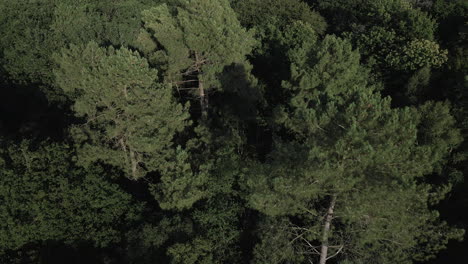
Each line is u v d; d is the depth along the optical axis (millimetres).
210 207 23875
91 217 23922
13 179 22375
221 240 22922
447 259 24812
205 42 27625
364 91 18047
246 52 30234
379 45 41062
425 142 27125
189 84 34406
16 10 43031
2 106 38156
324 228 18750
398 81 38000
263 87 36250
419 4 51781
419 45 37656
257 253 20688
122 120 25766
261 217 23094
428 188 17188
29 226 22094
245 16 51406
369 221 17000
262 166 18391
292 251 20000
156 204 27250
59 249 23828
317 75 28188
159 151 26469
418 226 17703
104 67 23938
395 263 18172
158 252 22641
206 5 27844
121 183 28172
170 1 48875
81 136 26031
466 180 27891
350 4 53938
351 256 19469
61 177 23656
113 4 45656
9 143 25422
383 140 15922
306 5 51500
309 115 16844
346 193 16703
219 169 25406
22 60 37125
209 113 33344
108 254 23922
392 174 15883
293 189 16750
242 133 32656
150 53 30516
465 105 30141
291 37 41062
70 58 27031
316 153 15633
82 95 28844
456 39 42312
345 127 16297
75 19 39094
